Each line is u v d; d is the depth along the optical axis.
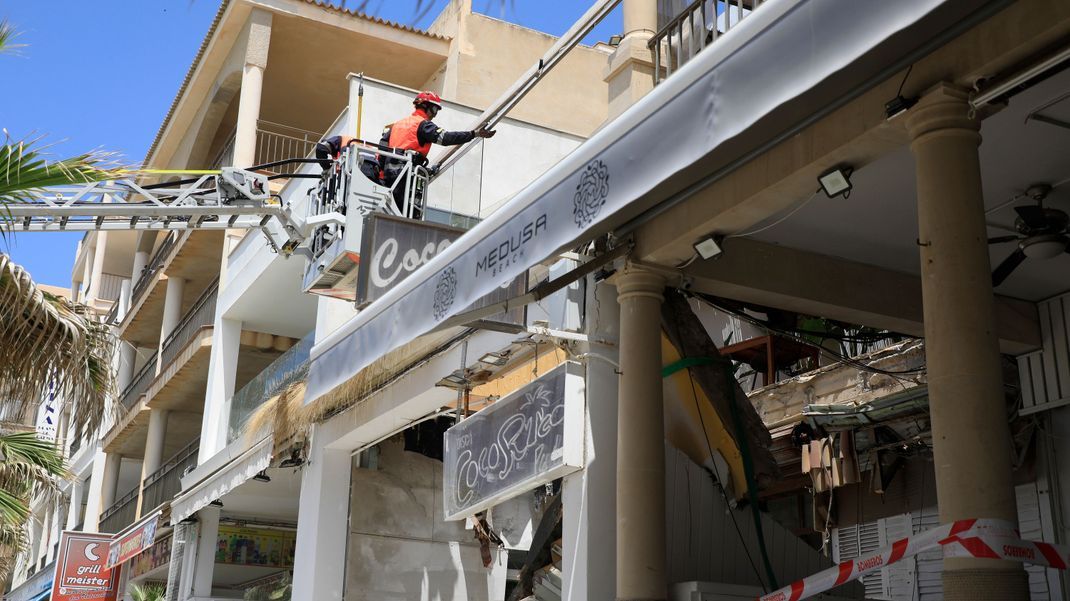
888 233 7.57
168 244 25.98
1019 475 9.07
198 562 18.34
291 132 24.27
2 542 15.34
